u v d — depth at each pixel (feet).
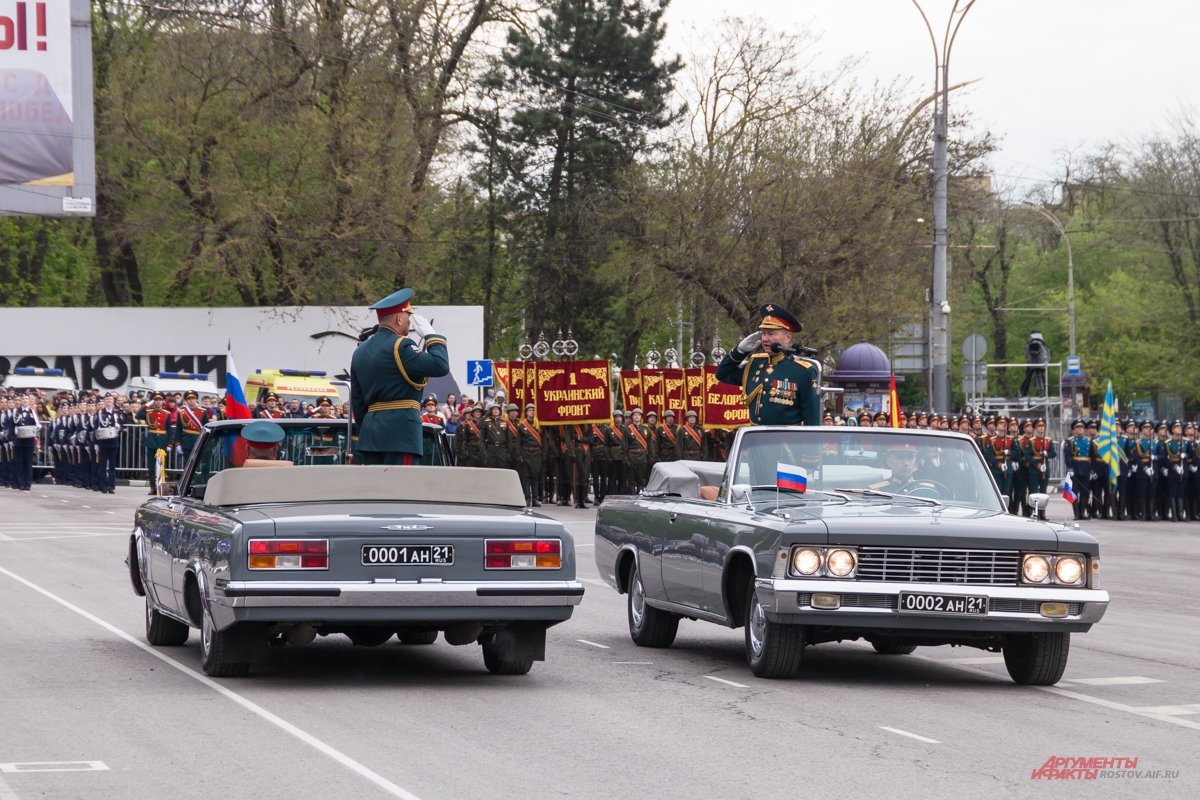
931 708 47.78
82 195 174.19
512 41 302.04
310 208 250.37
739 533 53.47
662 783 36.11
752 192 243.40
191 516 53.31
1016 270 445.37
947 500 56.65
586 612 77.15
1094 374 392.06
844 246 243.19
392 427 56.59
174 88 249.14
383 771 37.14
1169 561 119.85
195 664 55.21
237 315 234.99
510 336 366.84
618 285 289.12
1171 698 50.72
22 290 327.47
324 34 246.68
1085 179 428.97
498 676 53.47
